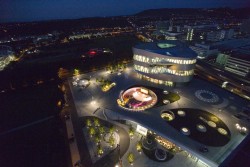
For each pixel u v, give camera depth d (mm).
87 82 116875
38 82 128500
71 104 95375
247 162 58156
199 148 60969
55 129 80750
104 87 106438
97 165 61562
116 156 64750
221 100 90062
